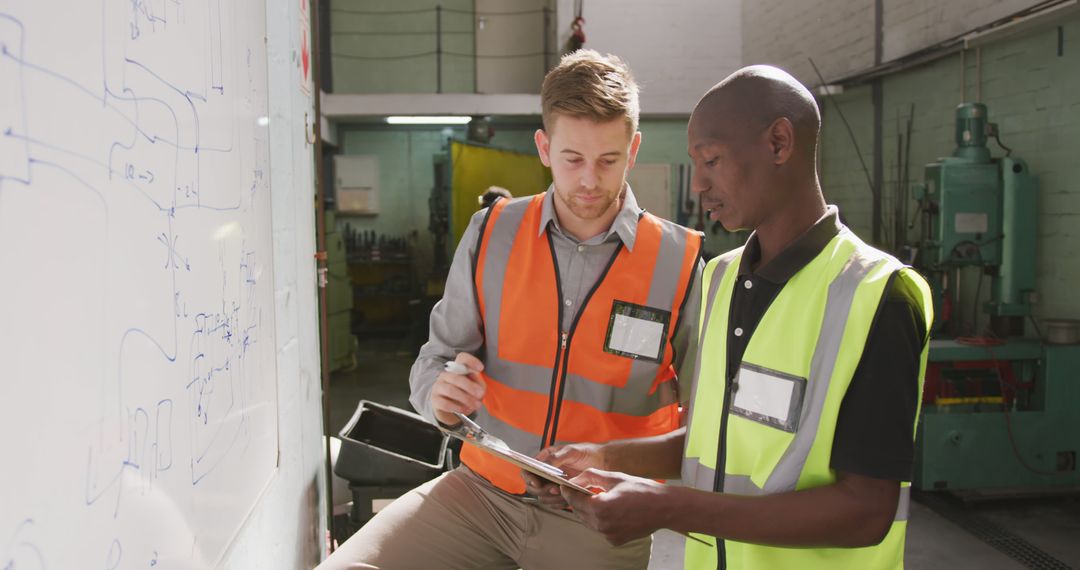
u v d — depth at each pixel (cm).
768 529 91
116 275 69
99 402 65
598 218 153
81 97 63
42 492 57
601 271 153
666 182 861
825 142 685
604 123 137
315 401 196
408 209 1009
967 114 400
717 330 111
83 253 63
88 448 63
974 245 395
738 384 105
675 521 94
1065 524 342
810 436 95
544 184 839
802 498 92
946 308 419
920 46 543
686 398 163
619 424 156
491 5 1009
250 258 119
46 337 57
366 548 145
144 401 75
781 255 101
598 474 100
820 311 96
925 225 421
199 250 93
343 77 1015
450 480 159
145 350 75
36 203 56
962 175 393
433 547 150
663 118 859
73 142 61
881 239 595
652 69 837
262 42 131
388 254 972
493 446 120
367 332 970
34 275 56
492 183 748
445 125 1002
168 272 82
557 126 140
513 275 155
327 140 904
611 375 153
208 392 96
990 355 367
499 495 154
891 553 96
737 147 96
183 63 88
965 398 367
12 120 53
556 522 151
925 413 366
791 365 98
